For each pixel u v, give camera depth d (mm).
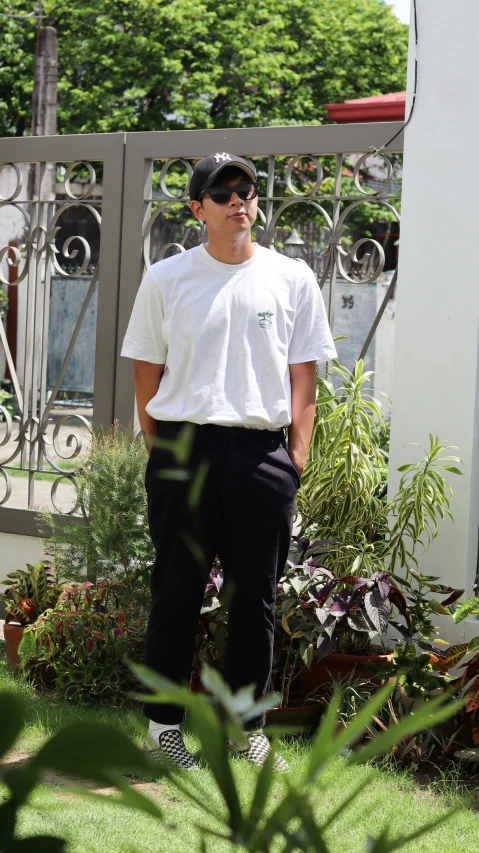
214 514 2801
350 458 3477
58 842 317
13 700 287
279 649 3402
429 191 3602
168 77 19984
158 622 2883
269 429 2842
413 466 3484
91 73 20734
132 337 2967
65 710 3293
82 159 4535
